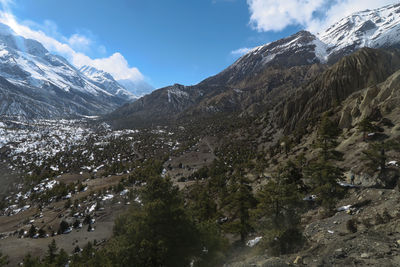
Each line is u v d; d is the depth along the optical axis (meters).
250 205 32.78
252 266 13.80
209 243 22.61
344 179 31.25
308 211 29.36
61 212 132.38
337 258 12.95
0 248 95.06
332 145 43.97
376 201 22.64
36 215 135.25
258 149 165.50
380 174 27.98
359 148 42.22
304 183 39.91
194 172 167.88
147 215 18.64
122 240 17.89
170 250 17.73
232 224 33.06
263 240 21.55
